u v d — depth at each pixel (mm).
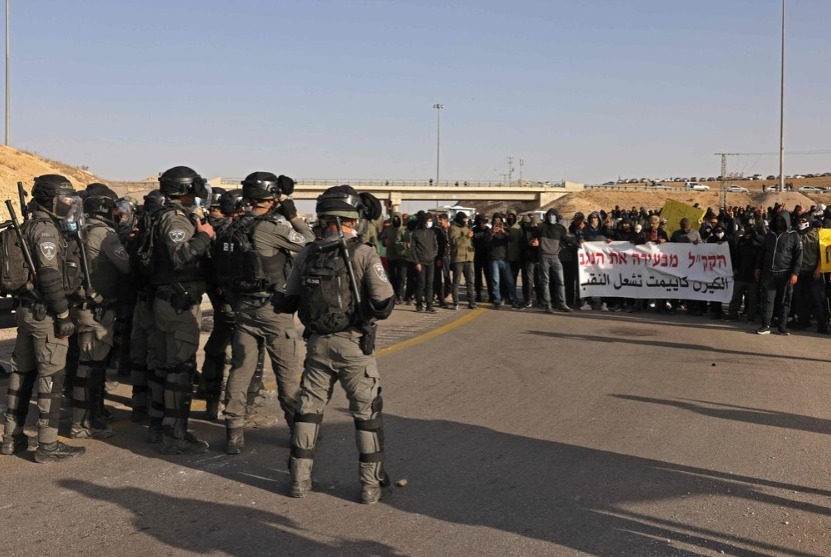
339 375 5008
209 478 5438
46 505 4883
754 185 158000
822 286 12781
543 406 7539
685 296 15039
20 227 5555
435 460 5848
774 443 6383
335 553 4223
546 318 14406
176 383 5938
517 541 4398
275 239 5828
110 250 6176
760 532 4562
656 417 7160
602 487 5285
